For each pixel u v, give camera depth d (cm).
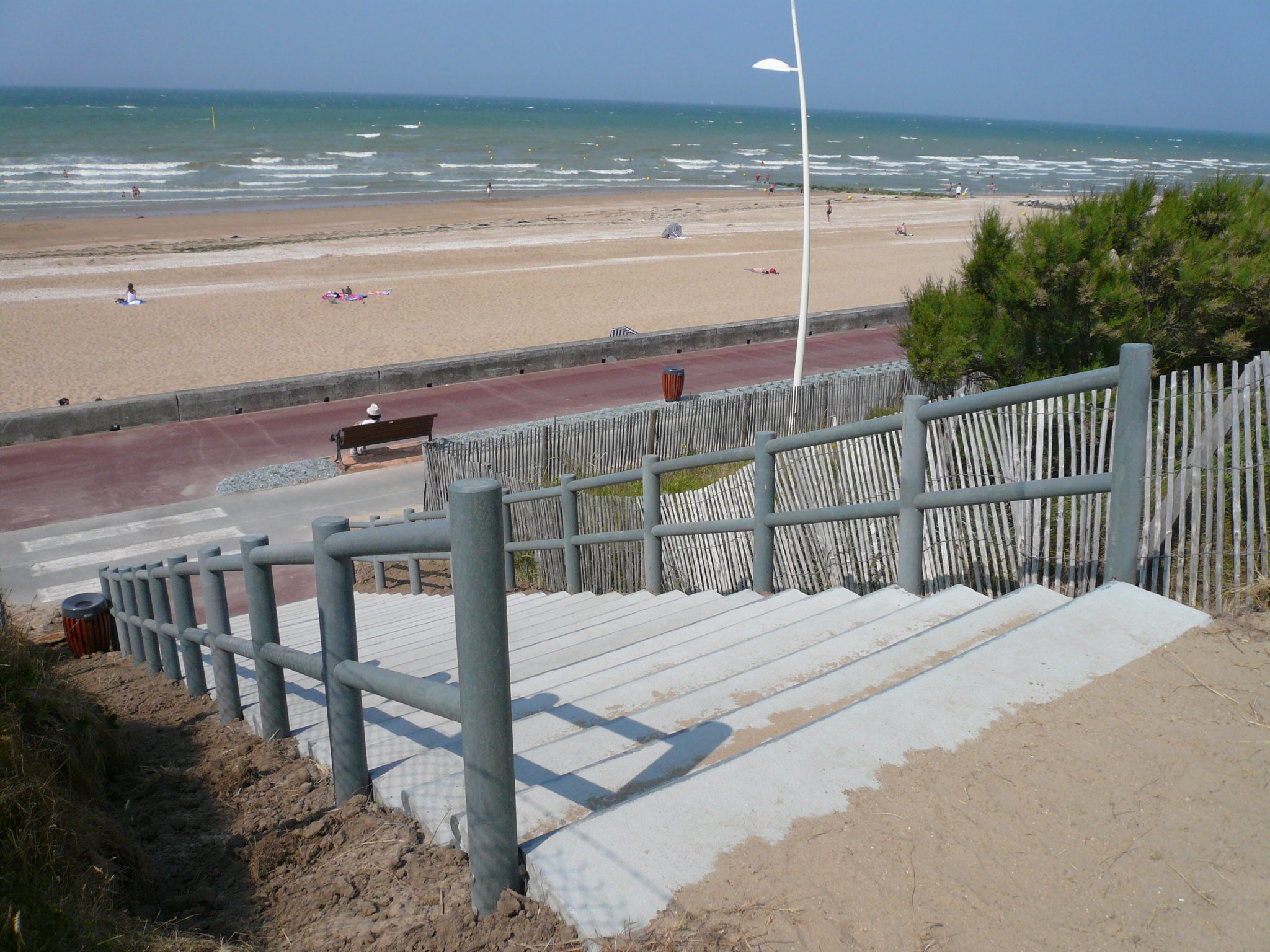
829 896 201
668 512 680
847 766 246
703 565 632
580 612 642
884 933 192
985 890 203
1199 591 342
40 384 2086
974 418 420
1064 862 211
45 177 7575
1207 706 268
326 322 2716
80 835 265
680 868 211
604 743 290
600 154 11819
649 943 191
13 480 1564
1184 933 192
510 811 218
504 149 11994
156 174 8019
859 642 350
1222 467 335
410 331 2636
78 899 241
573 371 2272
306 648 621
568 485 747
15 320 2655
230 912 250
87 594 923
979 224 1043
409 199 6906
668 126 19212
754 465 568
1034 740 255
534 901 216
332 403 2025
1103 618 318
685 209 6353
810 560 526
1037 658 296
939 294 1104
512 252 4097
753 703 291
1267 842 216
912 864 211
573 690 367
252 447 1733
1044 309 916
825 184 9425
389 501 1473
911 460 413
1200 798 231
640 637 486
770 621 429
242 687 507
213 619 426
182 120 15275
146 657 684
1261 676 282
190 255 3938
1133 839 218
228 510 1438
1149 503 349
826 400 1633
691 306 3022
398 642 609
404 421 1616
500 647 209
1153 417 401
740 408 1542
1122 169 12756
